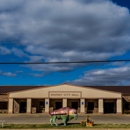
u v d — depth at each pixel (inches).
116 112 1948.8
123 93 2084.2
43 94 1940.2
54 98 1939.0
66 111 979.9
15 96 1939.0
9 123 1098.1
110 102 2022.6
